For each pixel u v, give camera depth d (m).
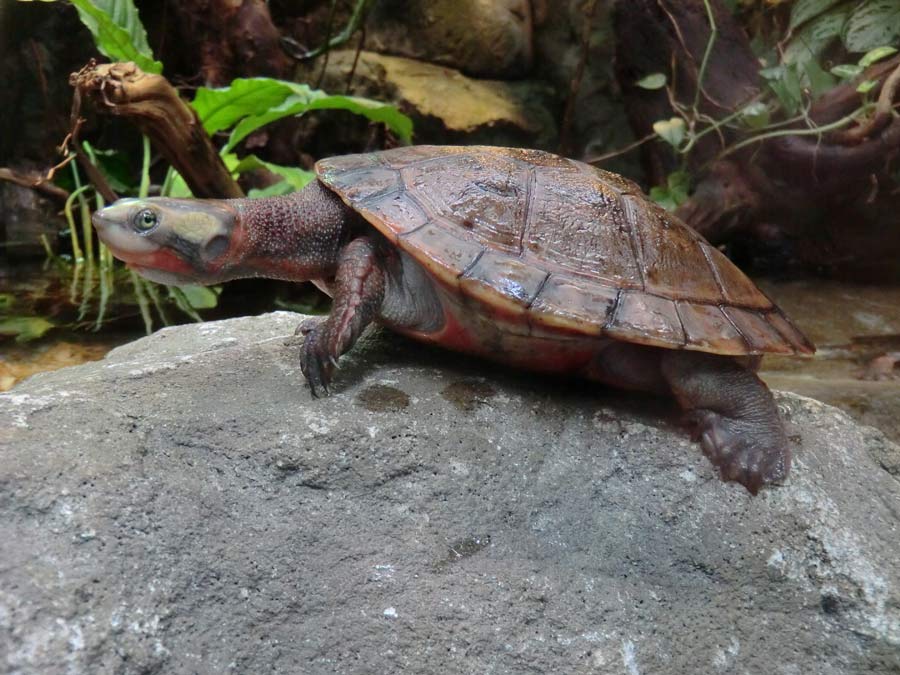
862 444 0.38
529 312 0.32
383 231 0.33
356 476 0.31
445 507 0.32
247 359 0.36
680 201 0.78
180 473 0.30
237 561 0.29
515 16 0.93
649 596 0.32
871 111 0.70
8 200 0.89
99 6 0.68
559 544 0.32
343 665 0.29
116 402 0.32
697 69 0.77
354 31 0.87
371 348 0.37
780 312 0.37
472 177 0.35
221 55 0.88
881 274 0.82
